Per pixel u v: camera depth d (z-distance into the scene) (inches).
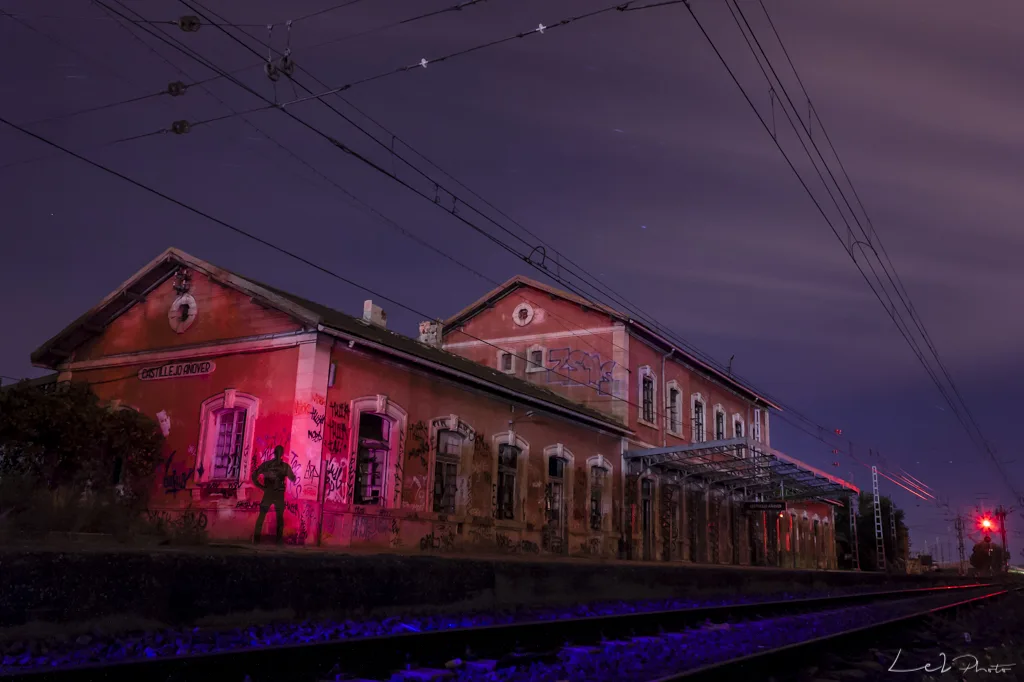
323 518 623.2
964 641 482.0
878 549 1685.5
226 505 652.1
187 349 734.5
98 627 268.2
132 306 801.6
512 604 471.8
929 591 1071.6
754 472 1259.8
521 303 1251.2
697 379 1385.3
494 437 847.1
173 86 398.6
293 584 340.2
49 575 257.3
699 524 1298.0
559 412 954.1
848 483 1350.9
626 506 1090.1
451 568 431.2
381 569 386.0
